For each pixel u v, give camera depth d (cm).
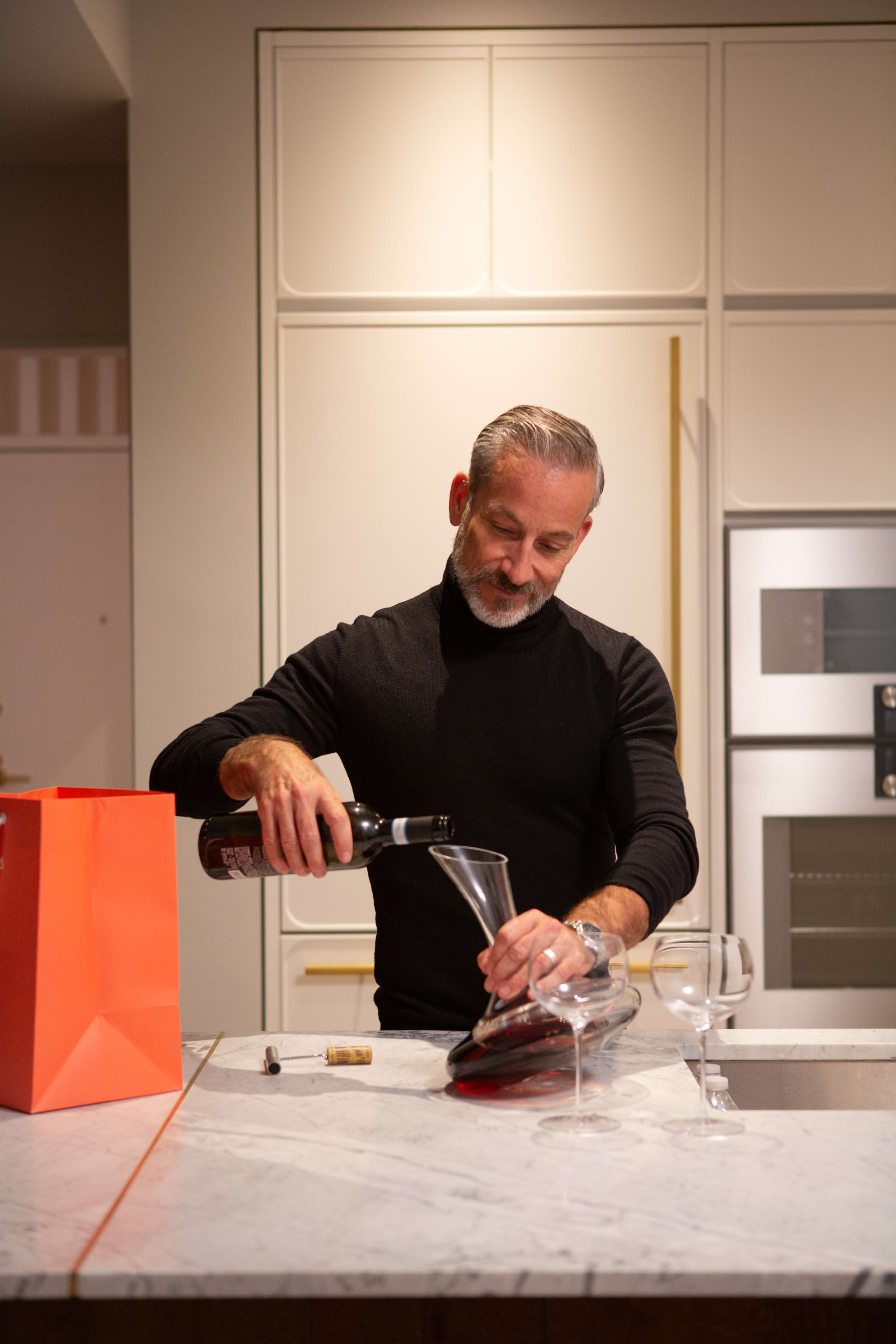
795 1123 95
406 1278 69
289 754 116
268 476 243
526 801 144
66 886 100
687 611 242
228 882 240
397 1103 101
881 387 245
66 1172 85
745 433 244
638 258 243
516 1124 95
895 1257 71
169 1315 83
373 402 242
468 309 244
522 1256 71
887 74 243
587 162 242
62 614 389
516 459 135
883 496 245
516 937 103
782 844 245
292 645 243
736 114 242
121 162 294
